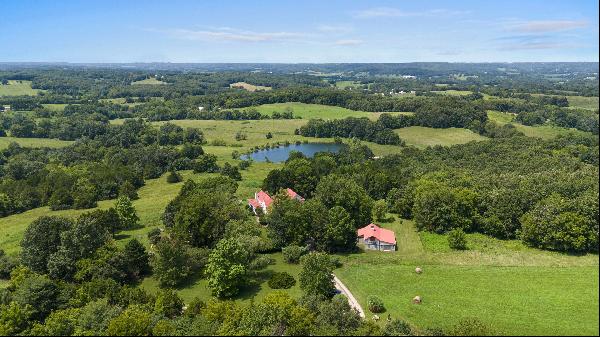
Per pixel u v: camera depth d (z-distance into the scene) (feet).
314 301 203.92
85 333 183.21
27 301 212.84
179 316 209.67
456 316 204.44
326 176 447.42
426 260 278.87
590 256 252.62
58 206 443.32
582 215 261.44
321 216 306.55
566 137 362.94
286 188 426.10
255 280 266.16
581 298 193.16
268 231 319.27
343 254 301.02
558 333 165.07
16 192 459.73
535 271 243.40
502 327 180.96
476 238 317.01
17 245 340.39
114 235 350.64
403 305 221.46
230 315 190.49
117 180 508.53
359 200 349.00
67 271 260.62
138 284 266.57
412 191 377.09
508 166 375.86
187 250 278.26
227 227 307.37
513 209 309.83
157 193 492.54
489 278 242.37
